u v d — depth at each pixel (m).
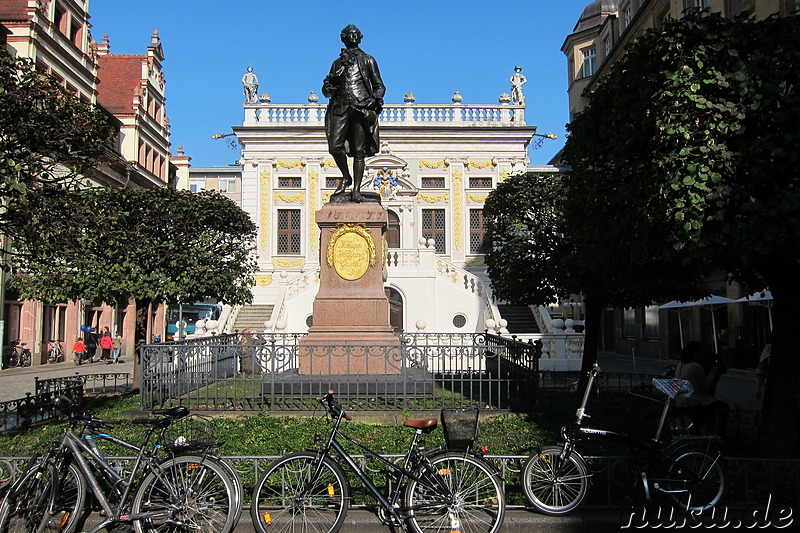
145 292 13.51
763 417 7.39
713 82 6.84
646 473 5.85
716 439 6.10
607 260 8.33
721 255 6.69
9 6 25.19
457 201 35.12
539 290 13.55
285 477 5.73
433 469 5.63
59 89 9.01
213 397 11.20
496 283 14.98
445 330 25.91
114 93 36.03
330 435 5.84
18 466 6.12
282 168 35.00
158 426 5.68
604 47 35.72
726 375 19.83
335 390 10.23
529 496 5.95
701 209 6.45
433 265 26.25
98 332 32.69
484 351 10.76
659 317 27.55
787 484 6.20
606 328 34.50
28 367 25.75
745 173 6.64
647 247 7.09
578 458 5.99
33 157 8.68
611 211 8.14
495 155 35.25
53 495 5.47
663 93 6.93
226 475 5.53
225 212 15.72
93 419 5.87
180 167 46.44
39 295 13.62
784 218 6.18
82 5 29.72
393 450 7.73
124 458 5.87
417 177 35.28
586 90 10.30
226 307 27.16
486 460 6.32
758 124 6.77
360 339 10.63
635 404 10.87
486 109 35.81
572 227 8.99
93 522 5.69
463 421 5.86
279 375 10.59
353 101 11.37
